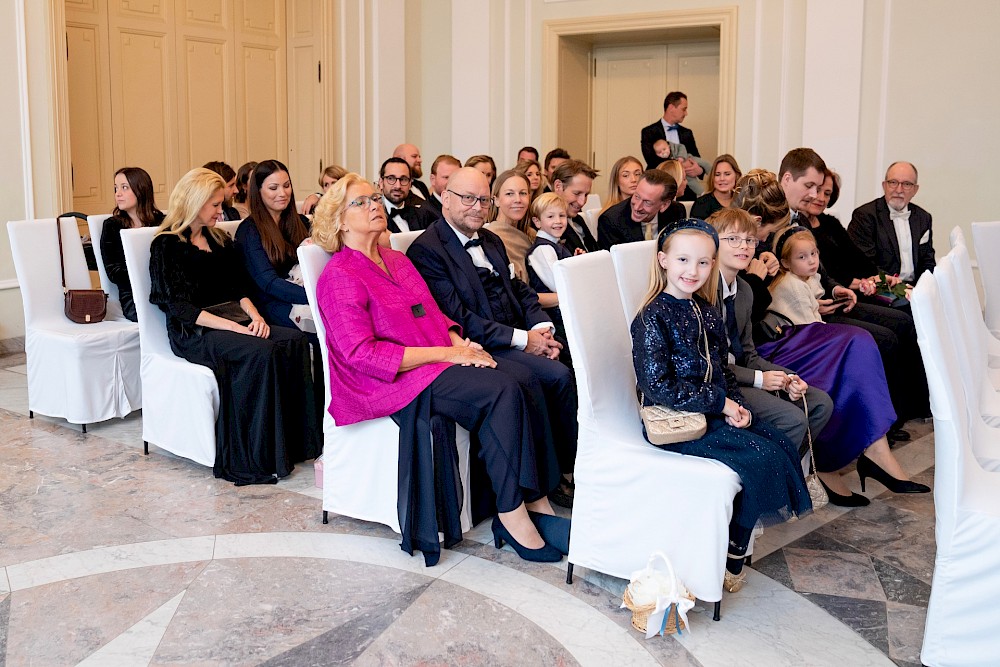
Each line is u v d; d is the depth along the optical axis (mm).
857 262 4938
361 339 3207
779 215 3908
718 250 3002
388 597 2918
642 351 2846
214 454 3916
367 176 8359
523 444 3137
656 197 4566
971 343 3279
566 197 4613
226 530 3404
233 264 4270
